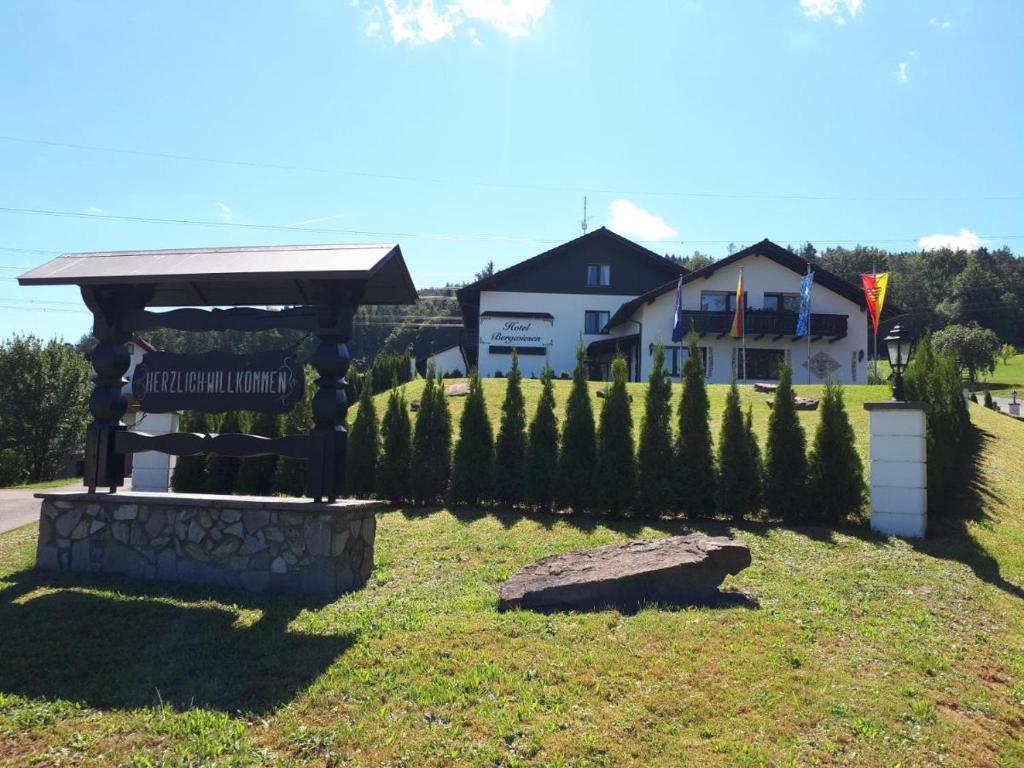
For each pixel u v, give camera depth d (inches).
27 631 223.3
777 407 404.2
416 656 202.5
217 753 154.2
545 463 419.8
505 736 161.0
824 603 260.4
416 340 3129.9
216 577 281.6
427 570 303.7
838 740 165.2
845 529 373.4
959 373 553.9
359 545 292.7
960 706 190.7
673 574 256.1
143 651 208.2
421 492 441.7
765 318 1291.8
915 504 365.4
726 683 188.7
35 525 442.6
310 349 2171.5
